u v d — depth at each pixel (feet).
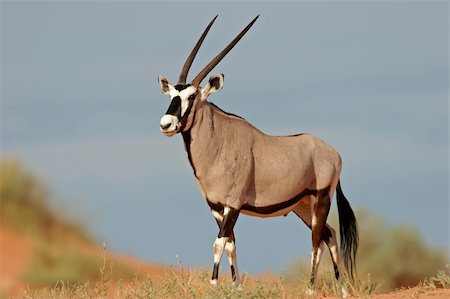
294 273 149.38
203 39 132.87
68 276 223.51
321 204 138.41
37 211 257.34
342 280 140.36
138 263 245.04
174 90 127.54
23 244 244.22
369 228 216.33
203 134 127.85
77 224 259.80
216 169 128.26
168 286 128.16
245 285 127.95
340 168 141.90
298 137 138.92
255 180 131.44
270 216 134.62
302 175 135.44
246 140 130.72
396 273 211.00
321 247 138.62
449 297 119.44
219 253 126.93
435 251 214.90
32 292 146.51
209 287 128.47
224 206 128.98
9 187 256.73
